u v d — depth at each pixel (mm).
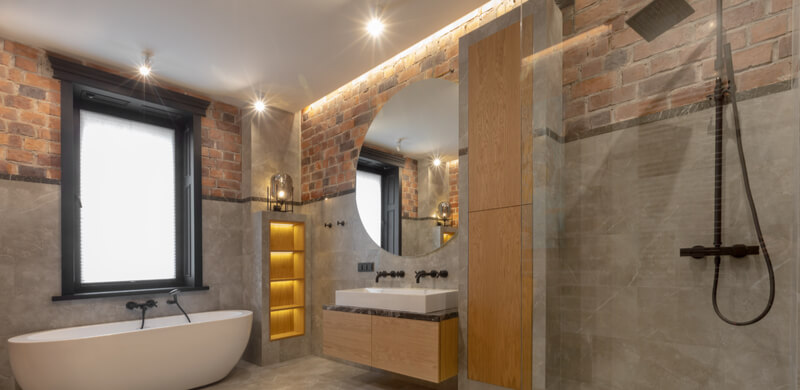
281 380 3371
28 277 3018
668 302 746
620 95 893
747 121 704
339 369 3670
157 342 2943
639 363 792
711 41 753
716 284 683
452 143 3057
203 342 3156
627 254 831
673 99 782
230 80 3756
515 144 2367
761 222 649
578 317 939
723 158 706
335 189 4117
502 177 2410
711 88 738
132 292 3469
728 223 682
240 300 4176
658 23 823
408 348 2633
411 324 2625
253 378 3428
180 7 2658
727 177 697
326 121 4305
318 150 4375
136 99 3637
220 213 4133
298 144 4609
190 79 3732
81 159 3547
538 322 1061
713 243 693
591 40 981
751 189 669
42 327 3053
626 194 850
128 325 3365
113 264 3656
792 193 624
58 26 2859
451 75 3111
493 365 2371
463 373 2523
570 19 1055
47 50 3199
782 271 619
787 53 723
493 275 2402
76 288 3418
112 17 2756
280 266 4238
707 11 763
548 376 1021
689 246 723
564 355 975
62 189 3215
